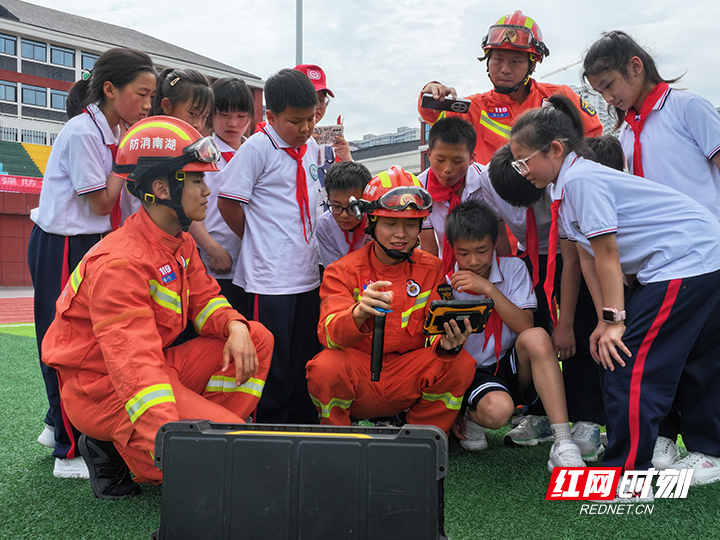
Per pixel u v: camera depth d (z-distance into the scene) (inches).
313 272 110.0
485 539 66.9
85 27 1974.7
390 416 102.0
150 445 67.4
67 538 67.4
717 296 79.0
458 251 97.3
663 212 81.9
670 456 88.7
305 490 51.3
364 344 93.7
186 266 83.5
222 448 52.3
